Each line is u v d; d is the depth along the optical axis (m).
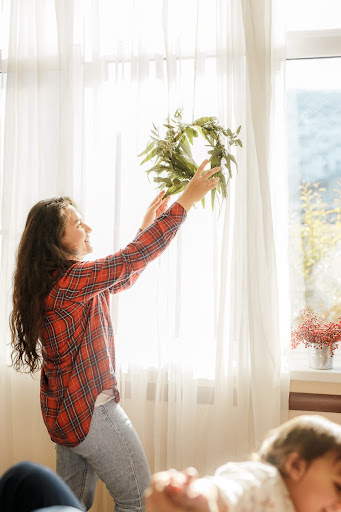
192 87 2.91
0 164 3.13
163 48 2.92
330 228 3.01
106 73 3.00
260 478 1.11
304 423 1.19
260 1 2.79
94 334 2.32
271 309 2.77
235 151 2.83
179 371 2.88
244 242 2.83
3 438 3.07
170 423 2.89
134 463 2.33
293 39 2.99
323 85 3.01
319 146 3.02
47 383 2.39
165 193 2.62
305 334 2.90
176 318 2.86
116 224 2.95
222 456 2.85
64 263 2.30
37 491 1.15
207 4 2.89
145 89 2.92
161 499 0.95
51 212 2.36
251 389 2.82
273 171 2.82
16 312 2.40
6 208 3.05
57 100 3.03
